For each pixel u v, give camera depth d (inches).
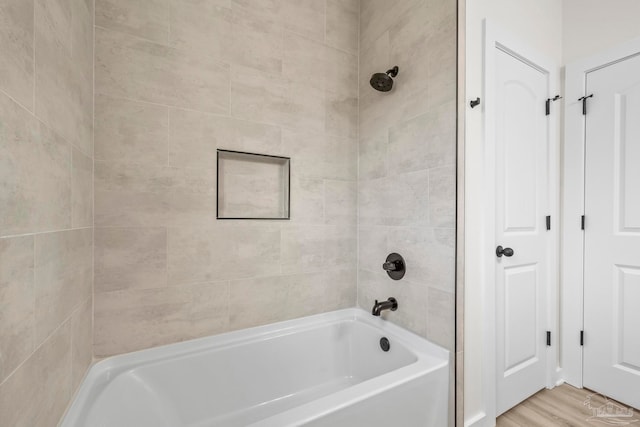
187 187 49.2
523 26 52.4
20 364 21.9
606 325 50.2
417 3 51.9
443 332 46.3
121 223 44.3
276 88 57.7
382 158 60.3
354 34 67.3
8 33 20.6
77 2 35.4
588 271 52.4
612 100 49.2
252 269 55.5
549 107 55.8
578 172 53.4
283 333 56.9
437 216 47.7
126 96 44.4
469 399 46.3
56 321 29.1
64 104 31.2
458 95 44.6
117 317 44.2
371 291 63.1
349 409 34.1
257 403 52.9
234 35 53.4
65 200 31.5
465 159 45.5
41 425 25.5
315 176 62.4
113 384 40.0
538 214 54.8
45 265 26.5
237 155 54.5
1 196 19.7
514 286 51.4
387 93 59.0
